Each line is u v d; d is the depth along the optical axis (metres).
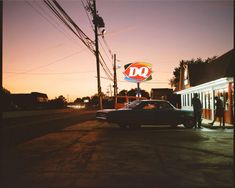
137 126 18.80
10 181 6.68
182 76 40.41
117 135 15.21
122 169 7.76
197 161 8.72
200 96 30.78
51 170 7.68
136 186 6.27
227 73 22.09
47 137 14.74
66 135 15.49
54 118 35.34
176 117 18.77
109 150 10.63
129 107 19.12
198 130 17.81
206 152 10.16
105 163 8.48
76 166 8.13
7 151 10.57
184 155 9.64
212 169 7.75
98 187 6.21
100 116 19.67
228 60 24.06
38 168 7.91
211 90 26.53
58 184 6.44
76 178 6.91
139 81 27.38
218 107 18.98
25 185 6.38
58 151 10.52
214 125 20.66
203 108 29.56
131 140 13.23
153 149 10.80
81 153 10.10
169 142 12.57
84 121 27.14
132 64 27.42
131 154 9.85
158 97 64.75
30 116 44.47
